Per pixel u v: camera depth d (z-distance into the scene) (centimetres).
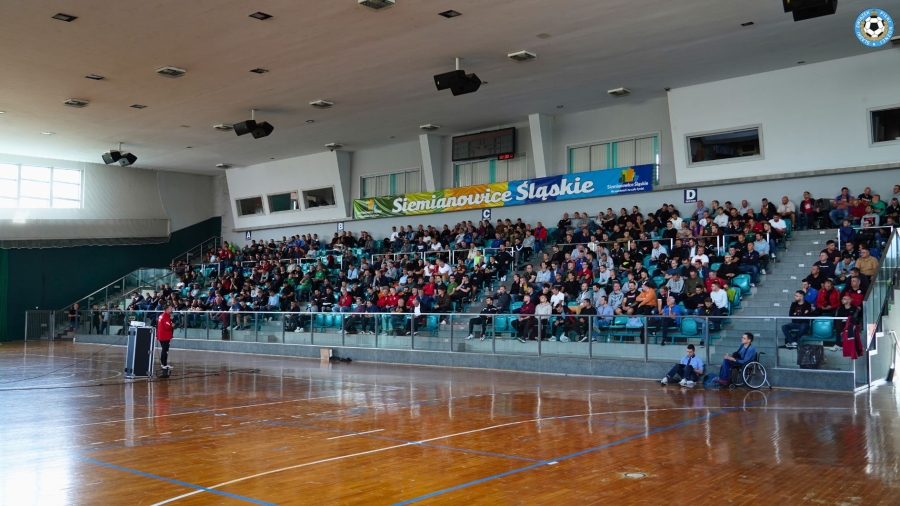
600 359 1700
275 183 3441
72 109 2353
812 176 2002
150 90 2117
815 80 1947
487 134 2666
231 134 2772
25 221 3234
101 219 3484
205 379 1638
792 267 1842
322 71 1936
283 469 730
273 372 1806
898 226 1747
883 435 922
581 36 1667
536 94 2220
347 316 2212
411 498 620
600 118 2444
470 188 2750
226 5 1459
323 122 2580
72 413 1120
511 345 1850
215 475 704
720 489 652
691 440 889
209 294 2997
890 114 1866
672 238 2120
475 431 957
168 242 3738
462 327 1952
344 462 764
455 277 2280
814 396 1323
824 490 648
